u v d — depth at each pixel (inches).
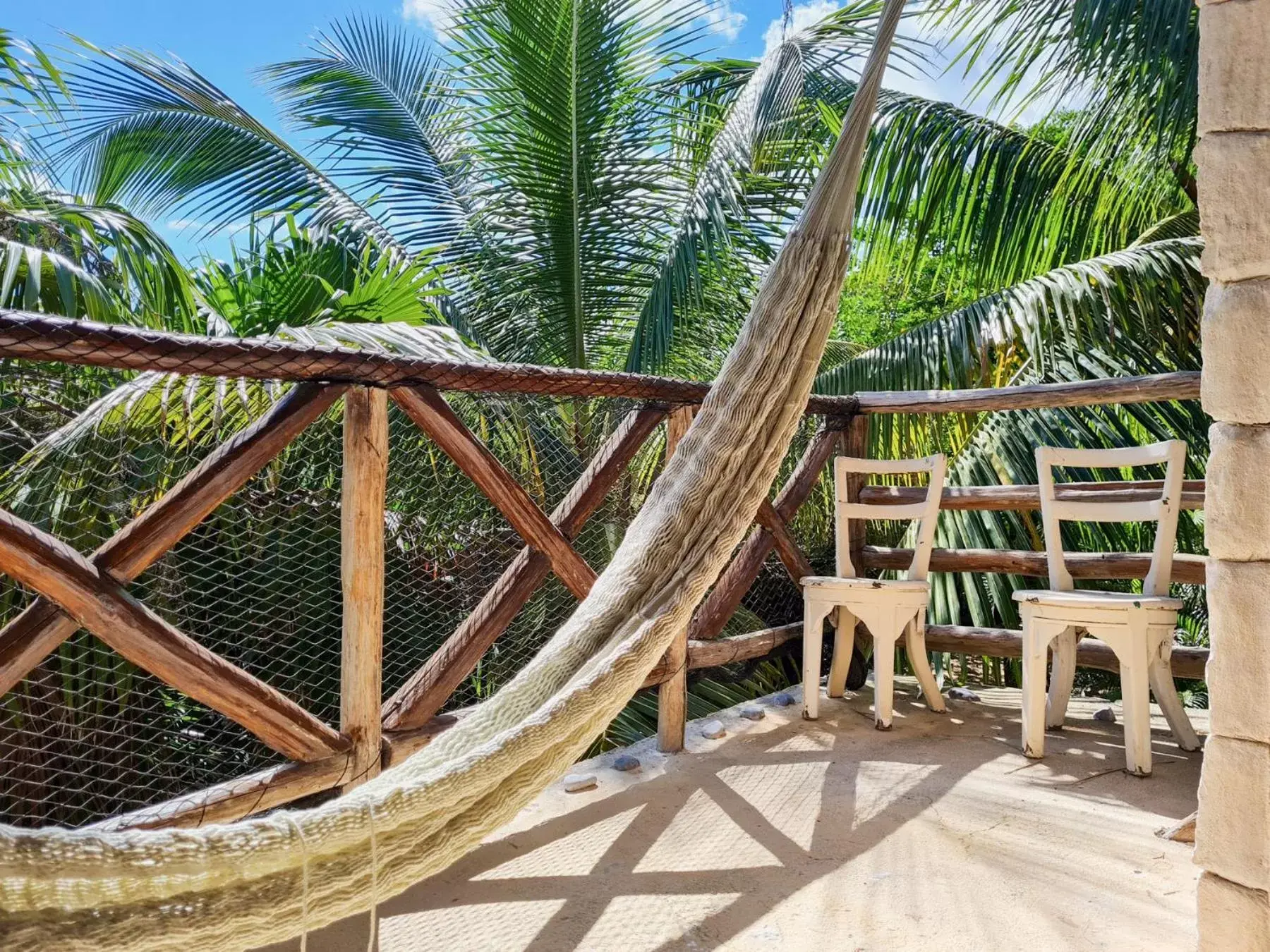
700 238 199.0
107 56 199.3
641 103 222.1
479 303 225.5
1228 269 57.7
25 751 86.1
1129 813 94.7
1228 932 56.9
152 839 35.3
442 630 119.3
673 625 58.5
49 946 33.5
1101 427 160.9
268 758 102.7
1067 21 186.5
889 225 229.6
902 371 184.5
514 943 69.9
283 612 106.0
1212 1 58.5
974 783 104.6
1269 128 56.0
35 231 123.7
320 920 41.2
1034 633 113.9
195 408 89.7
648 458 160.9
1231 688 57.2
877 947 68.3
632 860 84.9
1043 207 216.7
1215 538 58.0
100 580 70.6
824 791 102.5
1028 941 68.8
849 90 231.5
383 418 87.3
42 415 86.3
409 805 43.1
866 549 158.2
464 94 217.6
